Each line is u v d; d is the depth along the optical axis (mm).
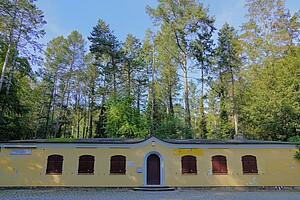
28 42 21844
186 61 28750
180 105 38031
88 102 39719
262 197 13445
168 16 27062
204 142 18453
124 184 17422
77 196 13625
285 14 29000
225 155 18281
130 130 27547
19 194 14375
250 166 18125
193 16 26359
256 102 26172
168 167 17891
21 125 26516
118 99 29938
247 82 30641
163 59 29750
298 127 22750
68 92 38000
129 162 17828
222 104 32188
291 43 27703
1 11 19453
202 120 34000
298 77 24562
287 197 13461
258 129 26422
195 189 17391
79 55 37156
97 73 37875
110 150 18031
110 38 33062
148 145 18250
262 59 28859
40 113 36125
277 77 25594
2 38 21000
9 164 17250
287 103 23891
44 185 17062
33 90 32875
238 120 31016
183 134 27391
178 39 27641
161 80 34031
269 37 28625
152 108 30875
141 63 33469
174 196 13656
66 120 37156
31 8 21344
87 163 17672
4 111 22719
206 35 28109
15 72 25031
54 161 17562
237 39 30938
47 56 35125
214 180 17750
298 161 18281
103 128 30516
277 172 18078
